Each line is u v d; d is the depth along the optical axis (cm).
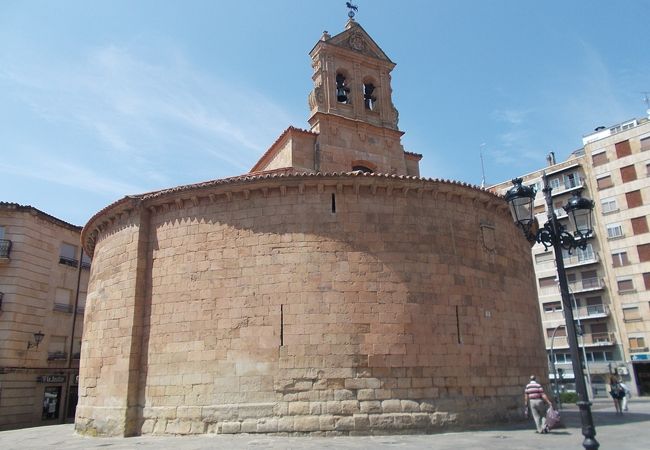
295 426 1659
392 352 1750
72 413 3762
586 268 5606
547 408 1691
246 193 1922
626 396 2792
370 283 1809
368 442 1496
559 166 5966
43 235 3684
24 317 3447
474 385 1833
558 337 5709
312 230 1855
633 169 5375
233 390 1733
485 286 2006
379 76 3066
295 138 2689
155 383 1847
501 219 2192
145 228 2058
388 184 1917
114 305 2052
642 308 5119
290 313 1770
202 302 1859
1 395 3222
